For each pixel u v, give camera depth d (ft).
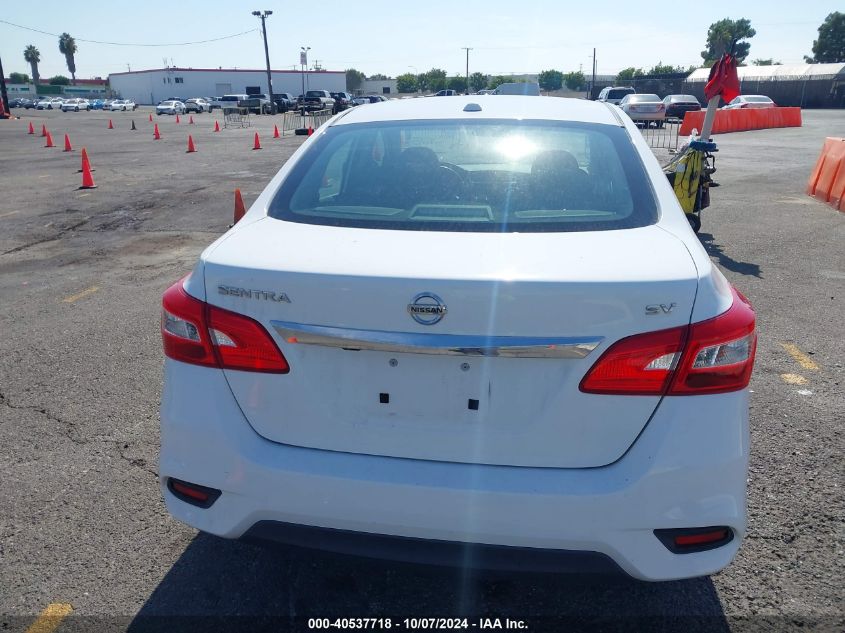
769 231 29.32
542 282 6.03
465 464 6.46
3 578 8.61
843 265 23.66
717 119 92.02
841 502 10.12
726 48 30.04
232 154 65.98
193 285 7.05
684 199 28.12
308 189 8.59
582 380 6.19
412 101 11.02
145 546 9.26
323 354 6.58
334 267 6.46
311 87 285.43
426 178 8.58
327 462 6.61
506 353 6.11
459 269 6.27
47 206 36.60
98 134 99.30
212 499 7.00
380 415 6.57
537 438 6.33
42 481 10.82
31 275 23.47
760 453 11.52
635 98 102.37
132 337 17.34
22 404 13.52
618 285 6.04
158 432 12.44
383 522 6.48
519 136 9.27
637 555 6.30
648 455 6.20
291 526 6.77
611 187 8.23
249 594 8.34
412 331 6.20
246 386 6.81
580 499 6.14
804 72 179.52
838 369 15.06
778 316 18.52
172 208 36.06
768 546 9.12
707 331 6.18
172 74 290.76
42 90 339.77
